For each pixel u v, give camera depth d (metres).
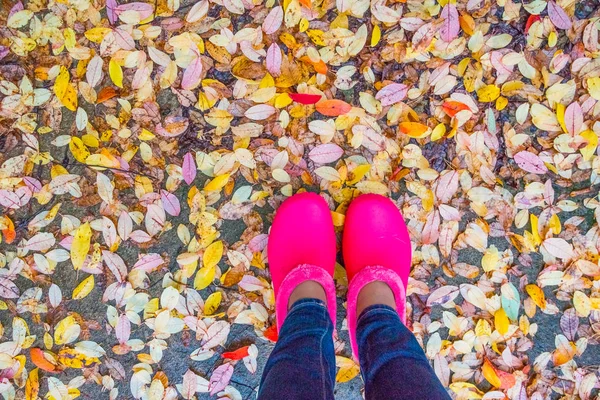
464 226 1.26
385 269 1.19
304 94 1.25
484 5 1.26
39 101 1.26
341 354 1.27
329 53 1.26
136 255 1.26
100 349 1.26
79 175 1.26
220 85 1.26
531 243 1.26
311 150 1.26
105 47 1.26
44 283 1.26
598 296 1.25
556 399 1.26
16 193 1.26
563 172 1.26
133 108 1.26
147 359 1.26
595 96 1.25
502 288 1.26
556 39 1.26
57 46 1.26
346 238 1.26
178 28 1.26
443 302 1.26
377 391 1.05
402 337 1.10
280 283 1.23
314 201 1.25
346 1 1.25
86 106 1.26
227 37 1.26
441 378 1.26
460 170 1.26
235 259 1.26
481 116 1.26
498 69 1.26
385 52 1.26
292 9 1.25
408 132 1.25
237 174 1.26
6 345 1.26
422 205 1.26
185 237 1.26
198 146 1.26
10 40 1.26
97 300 1.27
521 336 1.26
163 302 1.26
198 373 1.27
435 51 1.26
